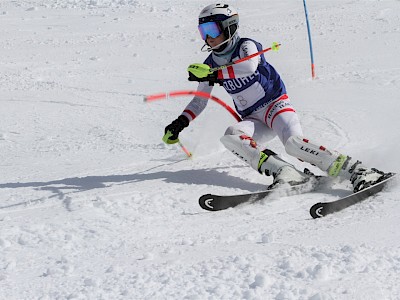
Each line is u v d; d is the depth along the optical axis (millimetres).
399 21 32594
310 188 11227
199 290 7129
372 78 22047
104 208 10555
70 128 18047
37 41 32656
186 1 42688
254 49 11633
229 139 11891
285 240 8805
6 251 8820
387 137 14547
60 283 7555
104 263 8203
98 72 26047
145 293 7121
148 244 8914
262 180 12031
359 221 9562
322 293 6883
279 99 12297
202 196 10219
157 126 17797
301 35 31031
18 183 12422
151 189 11531
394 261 7836
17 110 20359
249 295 6930
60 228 9633
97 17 38688
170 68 26453
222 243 8781
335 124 16016
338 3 38812
